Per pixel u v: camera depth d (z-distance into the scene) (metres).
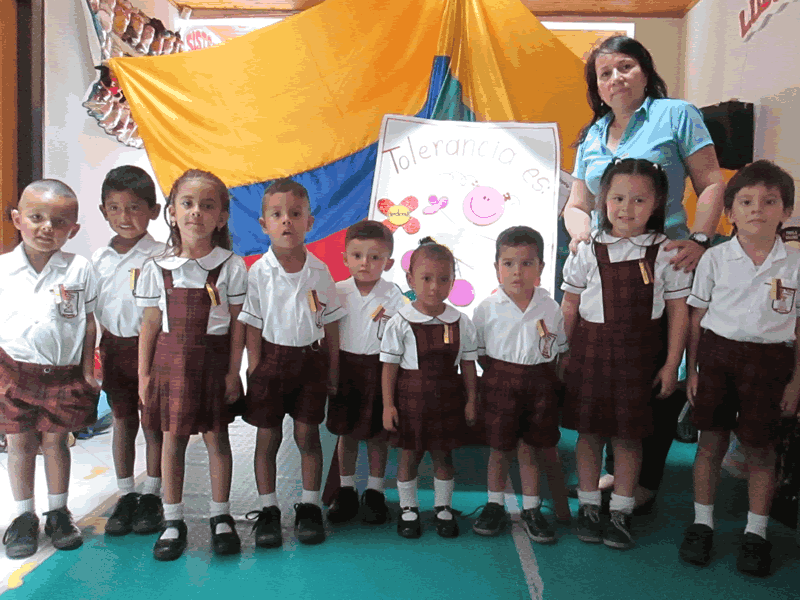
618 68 2.05
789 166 2.82
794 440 2.10
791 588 1.67
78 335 1.93
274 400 1.93
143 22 3.77
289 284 1.94
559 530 2.04
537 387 1.97
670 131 2.04
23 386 1.84
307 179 2.76
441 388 1.98
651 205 1.88
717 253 1.87
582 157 2.28
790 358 1.80
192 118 2.77
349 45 2.77
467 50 2.78
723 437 1.88
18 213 1.86
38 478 2.40
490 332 2.03
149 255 2.04
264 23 4.56
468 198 2.63
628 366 1.88
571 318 2.05
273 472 1.97
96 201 3.48
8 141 2.91
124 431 2.01
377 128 2.76
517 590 1.63
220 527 1.85
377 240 2.07
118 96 3.53
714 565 1.80
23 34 2.96
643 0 4.31
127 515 1.97
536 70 2.76
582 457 1.99
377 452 2.15
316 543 1.90
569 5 4.41
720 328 1.84
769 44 3.07
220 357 1.87
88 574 1.69
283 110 2.77
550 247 2.60
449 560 1.80
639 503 2.17
